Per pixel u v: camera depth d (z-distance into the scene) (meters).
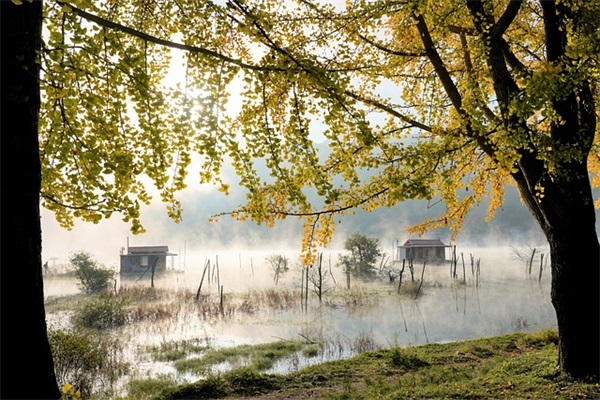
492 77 6.80
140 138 3.93
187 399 9.41
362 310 29.50
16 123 2.65
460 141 5.44
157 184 3.71
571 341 7.49
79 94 3.70
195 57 3.42
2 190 2.59
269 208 5.44
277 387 9.88
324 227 5.91
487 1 6.31
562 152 5.42
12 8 2.65
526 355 9.98
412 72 8.61
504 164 5.30
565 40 7.06
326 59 5.83
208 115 3.34
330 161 5.76
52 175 4.05
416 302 32.56
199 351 18.55
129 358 17.19
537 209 7.92
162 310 28.50
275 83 3.60
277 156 3.64
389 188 5.36
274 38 5.84
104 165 3.62
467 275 53.19
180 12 4.07
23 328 2.63
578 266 7.42
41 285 2.79
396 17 7.38
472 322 23.94
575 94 7.15
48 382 2.73
